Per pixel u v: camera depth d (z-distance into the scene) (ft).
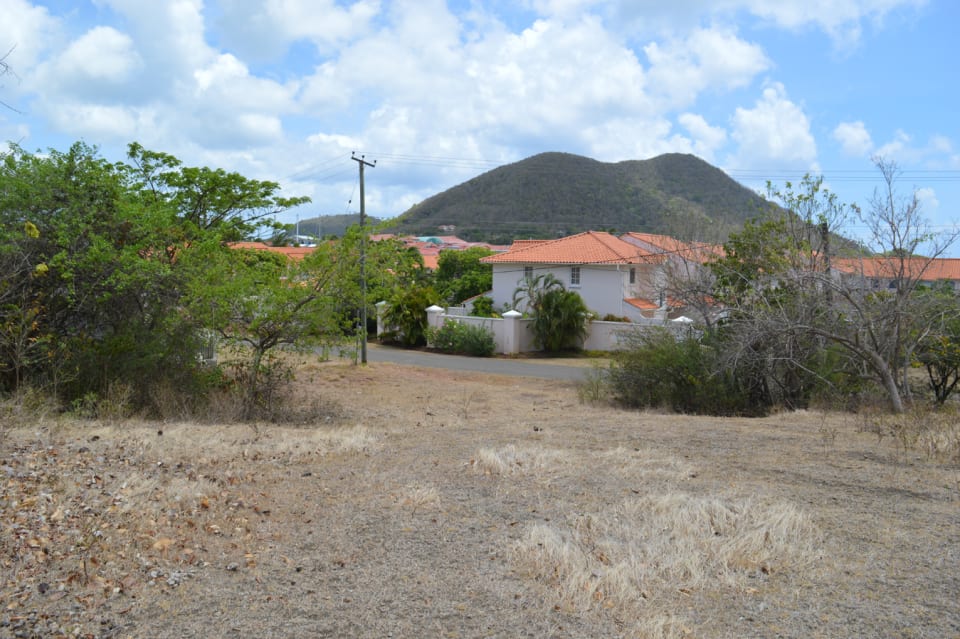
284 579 13.88
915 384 51.03
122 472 21.93
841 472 21.88
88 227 38.09
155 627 11.86
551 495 19.49
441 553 15.12
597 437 29.66
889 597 12.53
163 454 24.97
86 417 33.37
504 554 14.94
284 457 25.49
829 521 16.79
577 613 12.15
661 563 14.16
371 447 27.86
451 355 108.78
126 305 40.70
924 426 29.09
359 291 45.93
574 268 125.70
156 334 39.58
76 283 38.14
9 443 24.89
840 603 12.33
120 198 40.37
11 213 37.37
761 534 15.51
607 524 16.74
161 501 18.92
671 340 50.11
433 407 50.98
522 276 130.72
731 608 12.25
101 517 17.30
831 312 42.32
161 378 38.75
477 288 163.12
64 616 12.19
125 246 39.45
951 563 13.99
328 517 17.84
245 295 40.73
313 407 45.06
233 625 11.92
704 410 46.34
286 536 16.42
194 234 45.19
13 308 35.17
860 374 43.93
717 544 15.14
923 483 20.35
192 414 37.65
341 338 45.24
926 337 43.80
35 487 19.38
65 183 38.96
